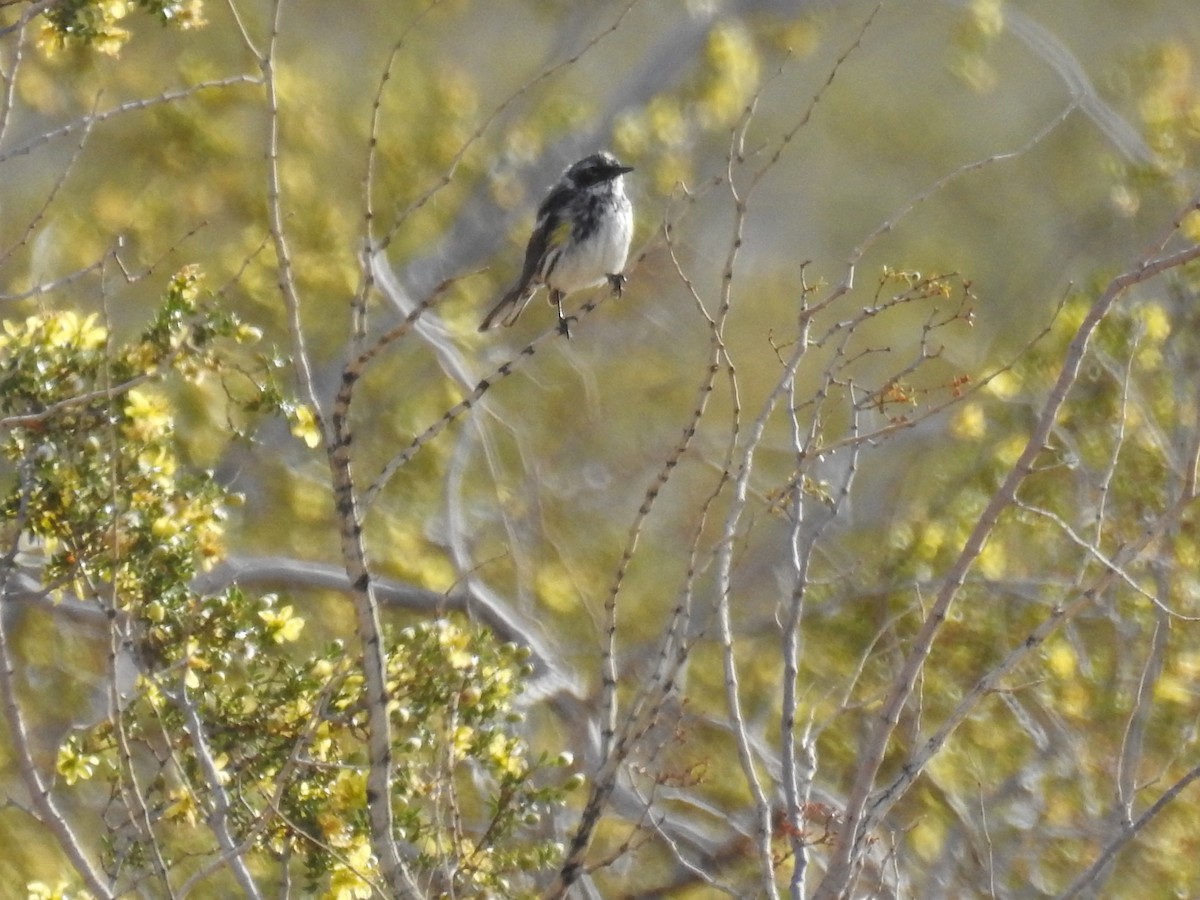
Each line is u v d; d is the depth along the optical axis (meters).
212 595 9.60
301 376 8.03
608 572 18.33
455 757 9.06
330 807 8.92
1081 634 15.41
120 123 17.89
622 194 13.74
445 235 19.09
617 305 20.16
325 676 9.27
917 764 7.97
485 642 9.51
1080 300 16.75
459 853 8.47
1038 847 14.12
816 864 12.45
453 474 17.06
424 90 19.19
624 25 21.02
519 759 9.31
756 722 15.55
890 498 17.73
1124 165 19.31
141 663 8.88
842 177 22.80
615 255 13.70
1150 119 19.44
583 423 19.80
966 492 16.36
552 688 15.17
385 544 17.91
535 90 20.38
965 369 18.84
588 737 14.74
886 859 9.21
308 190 18.09
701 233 21.19
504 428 19.28
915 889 12.71
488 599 16.55
